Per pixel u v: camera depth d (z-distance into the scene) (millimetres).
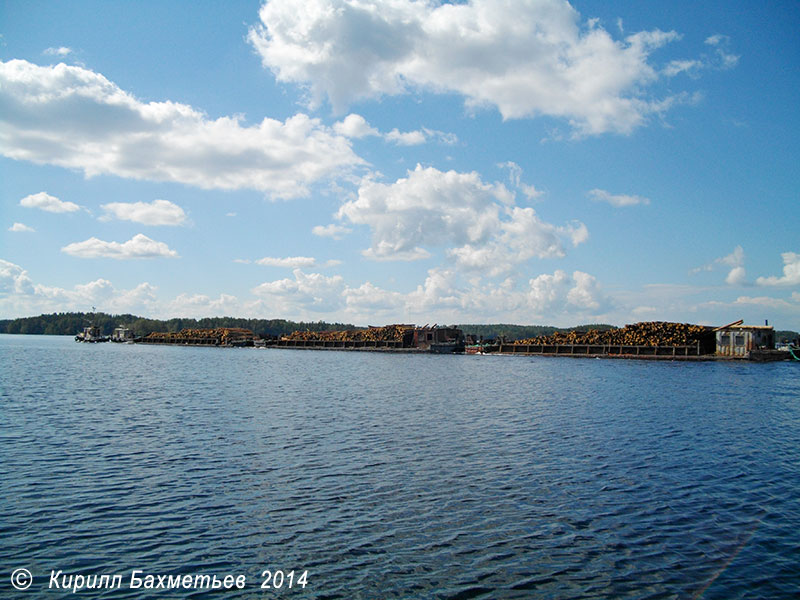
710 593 15180
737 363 117500
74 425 36812
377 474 25250
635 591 15250
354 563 16594
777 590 15352
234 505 21156
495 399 53344
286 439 32625
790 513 20859
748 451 30547
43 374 78938
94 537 18188
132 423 37688
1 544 17547
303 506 21062
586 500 22016
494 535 18609
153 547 17531
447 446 31078
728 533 18969
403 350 179000
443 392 59750
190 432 34531
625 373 90188
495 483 24062
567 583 15617
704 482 24547
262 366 105625
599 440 33125
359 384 68812
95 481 23969
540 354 154875
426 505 21266
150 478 24453
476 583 15555
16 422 37844
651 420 40594
